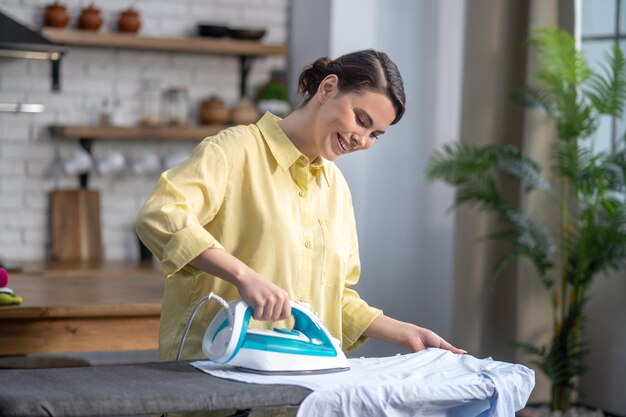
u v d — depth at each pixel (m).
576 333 4.73
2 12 4.95
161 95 5.59
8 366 3.74
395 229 5.44
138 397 1.74
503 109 5.16
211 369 2.02
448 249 5.56
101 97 5.54
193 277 2.27
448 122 5.51
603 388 4.95
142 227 2.07
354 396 1.90
